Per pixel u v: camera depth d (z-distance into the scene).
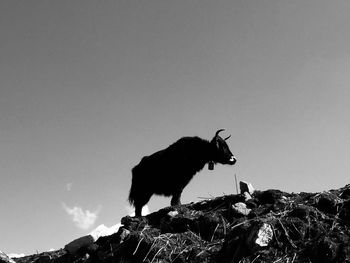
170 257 5.25
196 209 6.62
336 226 4.84
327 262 4.30
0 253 5.82
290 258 4.49
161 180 9.06
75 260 6.36
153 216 6.69
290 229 4.86
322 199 5.32
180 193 9.05
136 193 9.36
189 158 8.96
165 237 5.59
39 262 6.98
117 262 5.61
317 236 4.69
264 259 4.55
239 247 4.83
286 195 6.16
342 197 5.51
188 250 5.29
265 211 5.55
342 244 4.40
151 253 5.37
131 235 5.78
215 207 6.40
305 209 5.10
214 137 9.09
